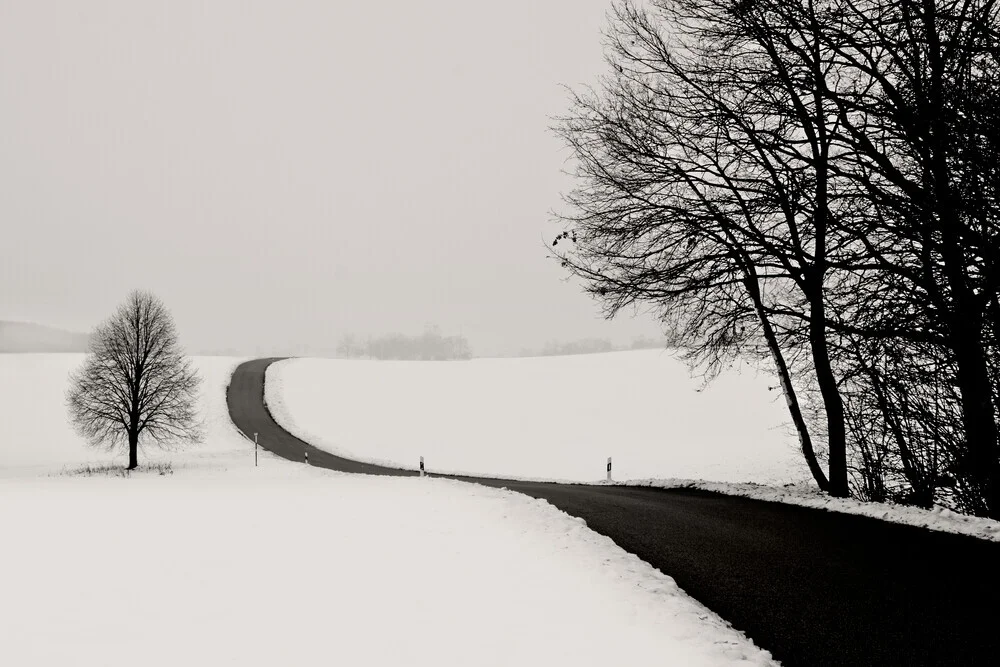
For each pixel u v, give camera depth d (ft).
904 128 25.45
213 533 30.81
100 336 135.33
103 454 165.48
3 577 23.21
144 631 18.67
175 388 137.80
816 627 19.94
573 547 28.94
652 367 226.99
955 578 24.26
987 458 32.48
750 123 36.37
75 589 22.12
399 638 18.52
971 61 24.48
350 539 29.71
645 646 18.40
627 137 45.50
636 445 149.89
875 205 25.53
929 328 30.37
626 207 45.16
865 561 26.96
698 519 37.06
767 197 39.78
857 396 44.01
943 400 38.83
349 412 198.59
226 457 150.51
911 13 24.81
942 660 17.57
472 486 53.01
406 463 137.80
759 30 34.78
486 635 18.90
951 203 23.97
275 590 22.40
